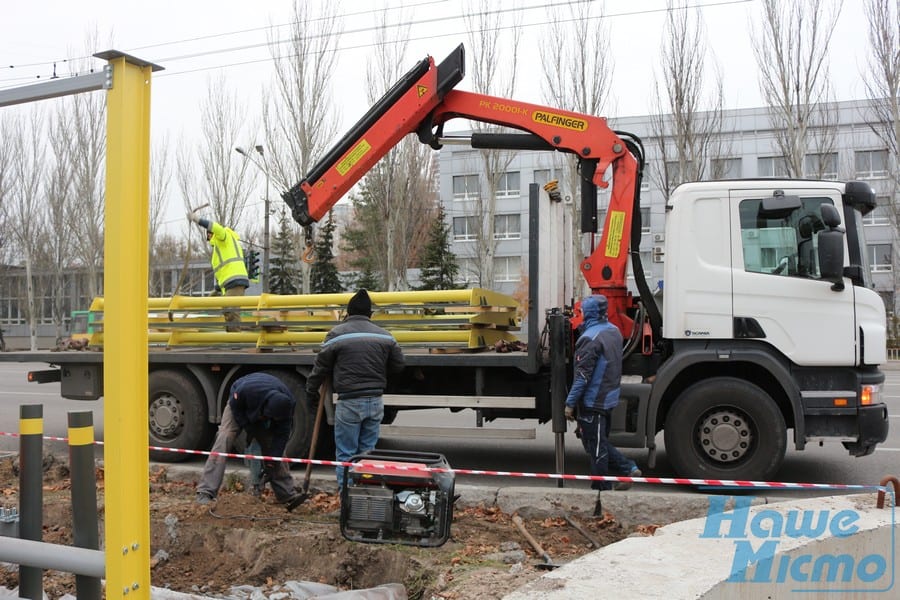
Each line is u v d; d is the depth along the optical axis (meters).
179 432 8.69
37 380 9.46
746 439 6.95
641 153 7.96
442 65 8.05
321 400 6.72
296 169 30.45
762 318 7.02
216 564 5.73
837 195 7.04
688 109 29.41
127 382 2.71
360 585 5.30
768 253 7.07
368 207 38.56
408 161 33.50
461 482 7.92
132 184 2.72
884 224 38.09
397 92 8.26
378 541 5.42
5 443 10.21
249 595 5.08
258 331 8.57
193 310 8.70
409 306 7.93
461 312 7.80
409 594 4.91
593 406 6.69
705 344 7.14
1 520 3.65
